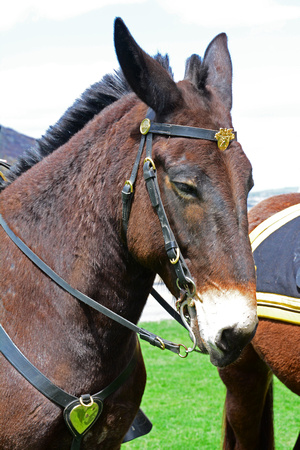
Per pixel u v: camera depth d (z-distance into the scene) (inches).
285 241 119.8
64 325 78.3
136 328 79.1
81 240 80.5
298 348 109.7
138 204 76.5
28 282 79.7
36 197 83.7
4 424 76.0
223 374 128.7
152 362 263.3
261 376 125.8
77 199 81.7
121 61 74.2
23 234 82.5
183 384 229.1
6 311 79.3
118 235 80.3
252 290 69.6
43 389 75.9
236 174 71.9
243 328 68.1
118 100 86.5
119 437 85.3
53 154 87.3
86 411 77.8
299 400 217.2
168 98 75.3
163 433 177.3
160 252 75.5
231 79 86.4
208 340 70.3
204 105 76.2
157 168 74.6
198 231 71.4
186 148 72.6
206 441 170.6
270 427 130.8
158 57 86.9
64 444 80.2
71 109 91.5
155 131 75.4
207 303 70.7
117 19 72.4
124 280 81.4
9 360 76.5
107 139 81.9
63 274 79.8
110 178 79.8
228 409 130.9
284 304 111.0
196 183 71.1
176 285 76.2
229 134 72.6
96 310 79.9
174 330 312.8
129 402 85.4
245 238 70.8
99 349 79.9
